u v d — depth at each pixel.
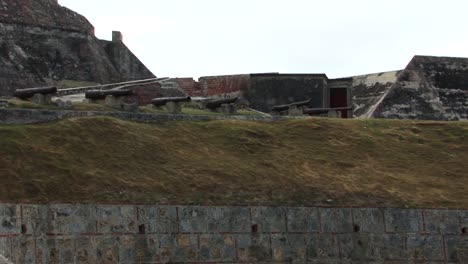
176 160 41.16
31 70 60.28
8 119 39.50
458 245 43.06
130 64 70.44
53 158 37.22
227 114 51.62
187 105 56.69
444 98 67.75
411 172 45.94
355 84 72.88
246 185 41.00
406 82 67.50
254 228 39.69
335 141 47.75
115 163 38.94
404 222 42.50
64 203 35.06
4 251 31.61
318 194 41.97
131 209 36.88
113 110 45.16
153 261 37.06
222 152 43.50
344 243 41.25
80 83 62.97
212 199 39.31
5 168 35.34
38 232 33.78
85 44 64.94
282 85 65.56
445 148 49.00
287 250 40.06
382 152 47.56
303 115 54.59
